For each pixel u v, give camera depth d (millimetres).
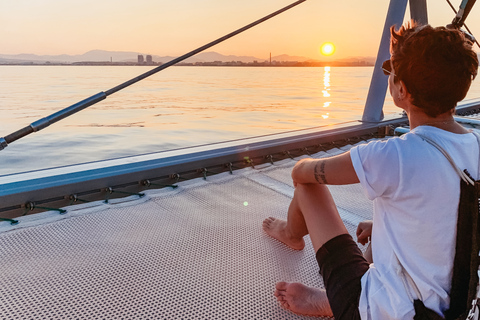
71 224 2037
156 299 1486
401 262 883
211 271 1688
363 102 26422
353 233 2053
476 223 808
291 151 3318
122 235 1957
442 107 863
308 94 35344
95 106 27891
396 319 864
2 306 1403
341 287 1043
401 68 888
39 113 23359
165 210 2271
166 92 40938
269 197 2518
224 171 2936
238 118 19375
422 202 837
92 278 1598
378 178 879
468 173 830
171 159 2664
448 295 841
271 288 1595
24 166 9719
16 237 1877
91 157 10672
